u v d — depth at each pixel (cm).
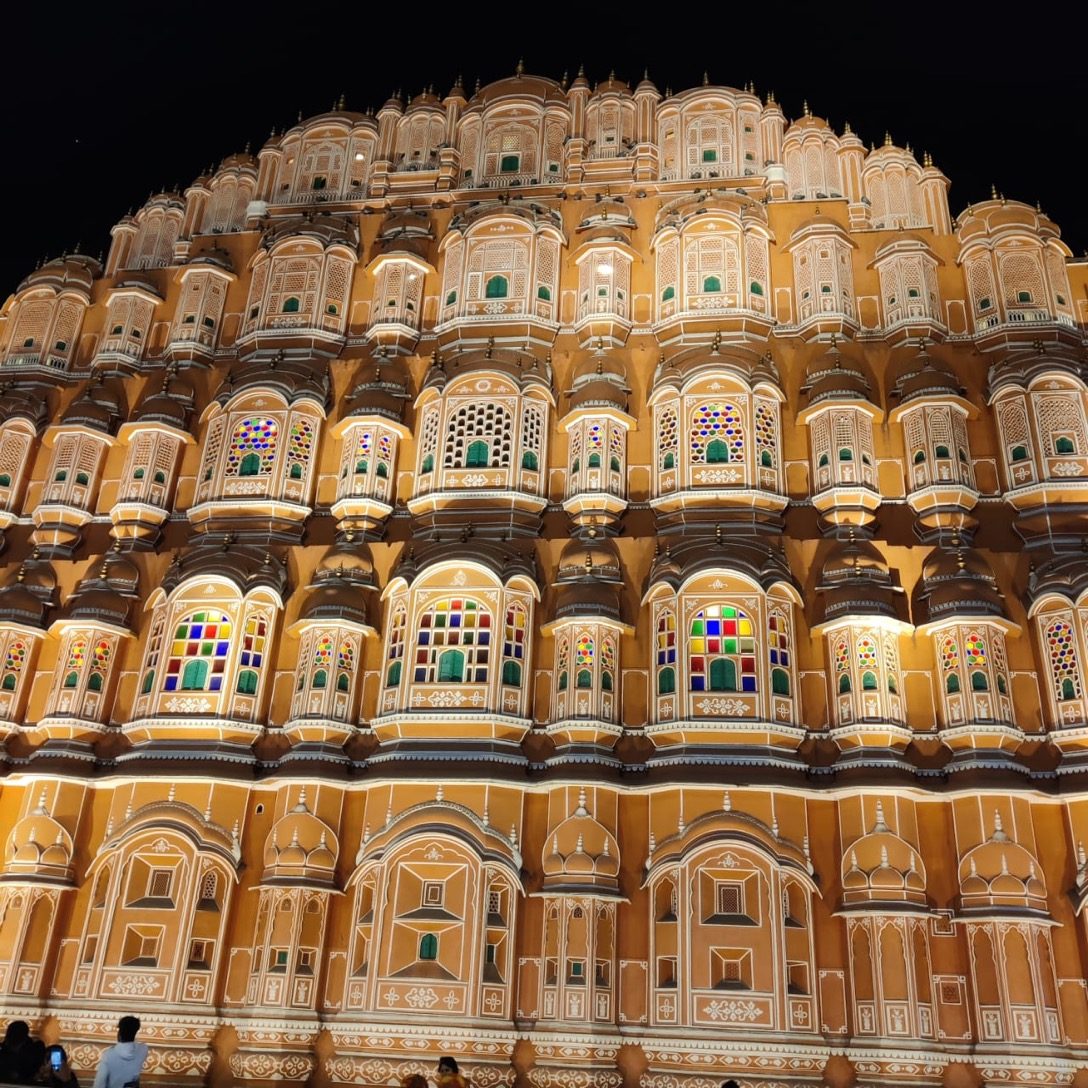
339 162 3562
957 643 2456
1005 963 2156
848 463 2714
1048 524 2623
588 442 2802
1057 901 2252
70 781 2533
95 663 2675
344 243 3272
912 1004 2148
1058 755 2378
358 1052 2230
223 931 2366
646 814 2397
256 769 2525
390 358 3066
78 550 2941
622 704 2514
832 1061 2150
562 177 3425
